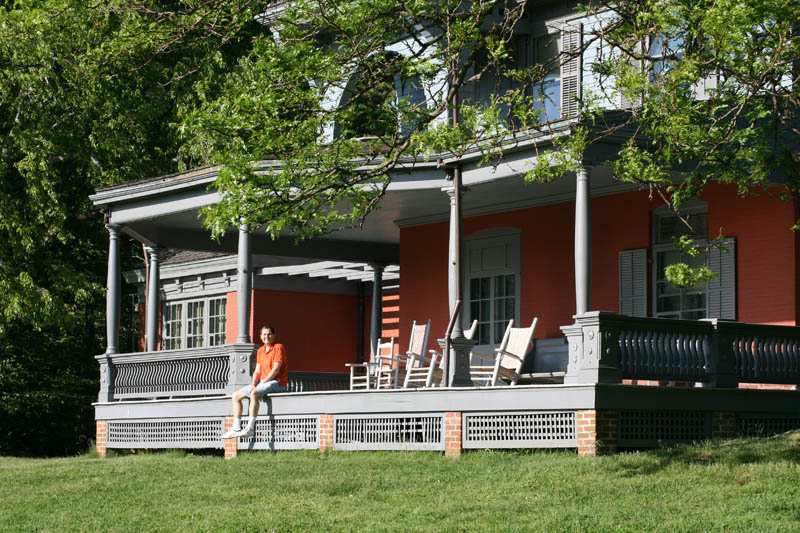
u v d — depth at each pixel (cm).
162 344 3036
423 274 2238
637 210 1902
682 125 1171
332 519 1190
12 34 2584
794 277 1705
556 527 1091
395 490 1315
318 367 2789
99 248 3105
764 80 1145
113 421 2061
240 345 1822
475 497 1249
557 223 2016
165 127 2952
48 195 2712
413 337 2000
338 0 1279
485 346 2117
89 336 3083
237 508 1276
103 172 2842
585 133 1270
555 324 2000
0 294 2609
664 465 1311
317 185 1321
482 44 1272
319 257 2381
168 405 1939
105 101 2758
